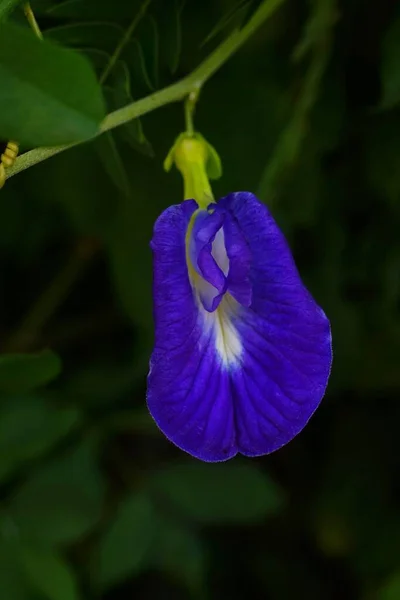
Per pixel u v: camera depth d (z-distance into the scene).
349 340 0.46
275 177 0.42
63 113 0.33
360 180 0.44
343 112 0.43
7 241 0.47
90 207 0.44
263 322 0.35
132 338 0.49
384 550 0.49
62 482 0.45
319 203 0.44
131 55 0.38
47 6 0.38
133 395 0.47
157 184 0.43
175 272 0.34
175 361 0.34
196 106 0.43
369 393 0.49
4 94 0.33
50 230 0.47
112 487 0.47
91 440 0.45
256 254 0.34
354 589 0.51
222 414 0.35
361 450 0.50
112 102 0.38
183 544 0.45
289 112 0.43
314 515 0.50
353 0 0.42
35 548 0.44
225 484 0.46
